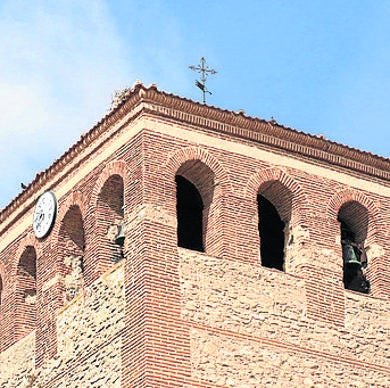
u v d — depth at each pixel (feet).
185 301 144.36
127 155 152.25
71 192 160.86
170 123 152.56
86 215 157.07
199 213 162.30
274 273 151.74
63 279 159.33
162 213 147.43
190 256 147.02
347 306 154.92
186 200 161.48
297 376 147.23
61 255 160.25
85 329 150.71
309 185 159.12
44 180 165.58
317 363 149.18
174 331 142.00
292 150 159.63
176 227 147.54
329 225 158.40
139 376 139.44
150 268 143.84
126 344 142.92
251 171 155.94
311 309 152.05
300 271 153.99
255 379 144.36
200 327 143.74
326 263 155.94
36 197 167.02
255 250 152.05
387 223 163.12
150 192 147.64
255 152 157.17
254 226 153.38
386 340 155.74
